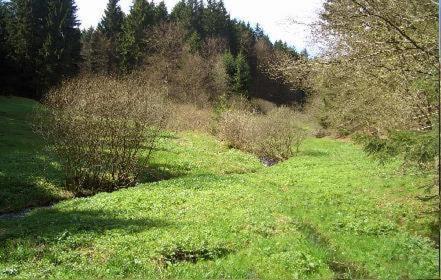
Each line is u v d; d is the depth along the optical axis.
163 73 65.38
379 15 10.17
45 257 9.77
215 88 68.25
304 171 24.72
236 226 12.30
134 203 15.52
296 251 10.14
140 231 11.75
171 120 39.62
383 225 12.52
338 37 11.83
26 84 62.19
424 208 14.03
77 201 16.42
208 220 13.00
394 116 12.17
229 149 35.31
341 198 16.75
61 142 19.30
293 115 41.09
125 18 80.19
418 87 10.63
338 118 15.57
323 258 9.88
